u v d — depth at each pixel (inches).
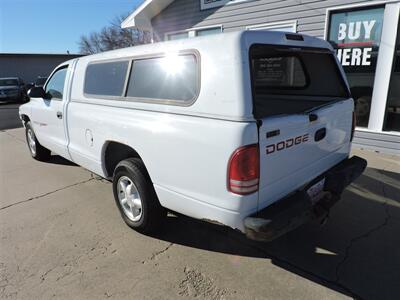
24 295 90.6
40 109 182.7
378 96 218.5
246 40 79.8
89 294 90.4
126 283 94.3
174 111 93.2
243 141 76.4
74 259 106.3
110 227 126.1
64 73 160.9
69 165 209.6
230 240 115.6
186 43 91.1
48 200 153.6
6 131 357.7
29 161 222.5
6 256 108.8
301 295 88.1
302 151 94.0
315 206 97.6
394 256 104.7
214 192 84.8
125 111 113.0
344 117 115.1
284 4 258.2
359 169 116.9
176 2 349.4
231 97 78.0
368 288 90.5
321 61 124.0
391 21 204.2
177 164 93.4
